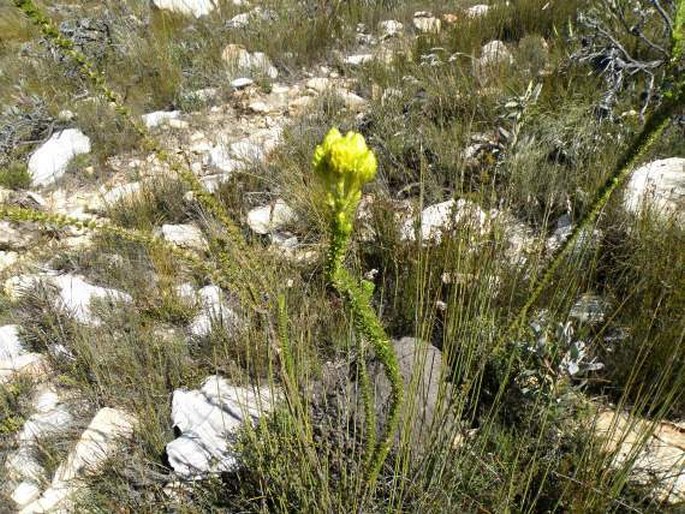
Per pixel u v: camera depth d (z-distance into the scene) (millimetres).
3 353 3178
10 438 2744
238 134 5203
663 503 1885
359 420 2270
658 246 2699
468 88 4559
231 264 1736
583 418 2170
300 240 3660
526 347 2266
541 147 3785
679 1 1052
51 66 6348
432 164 3930
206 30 7090
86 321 3252
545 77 4543
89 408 2816
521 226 3332
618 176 1180
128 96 5859
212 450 2410
